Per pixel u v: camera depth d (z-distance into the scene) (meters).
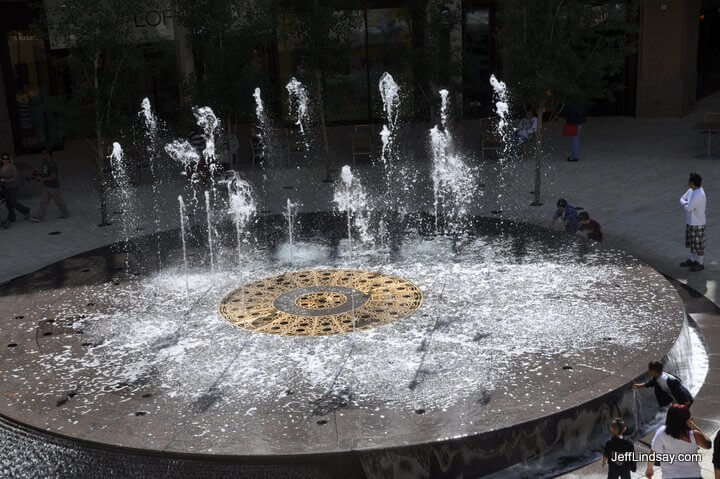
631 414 8.88
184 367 9.64
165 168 22.25
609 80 26.44
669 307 10.77
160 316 11.21
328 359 9.66
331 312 11.04
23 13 24.28
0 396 9.12
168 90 24.45
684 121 25.56
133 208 18.75
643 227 15.77
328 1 20.56
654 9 25.33
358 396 8.78
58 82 25.39
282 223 15.70
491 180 19.62
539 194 17.95
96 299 11.98
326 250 13.81
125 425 8.40
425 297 11.44
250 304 11.48
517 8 17.16
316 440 7.96
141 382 9.32
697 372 10.09
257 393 8.95
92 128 17.72
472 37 26.89
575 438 8.45
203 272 12.96
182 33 22.53
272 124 24.64
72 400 8.97
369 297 11.53
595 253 12.99
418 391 8.83
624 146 22.45
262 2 20.53
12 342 10.55
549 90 16.88
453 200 18.06
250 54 20.62
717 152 21.23
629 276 11.93
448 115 22.16
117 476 8.06
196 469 7.85
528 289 11.58
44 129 25.33
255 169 21.91
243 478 7.79
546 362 9.37
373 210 16.36
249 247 14.23
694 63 26.92
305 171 21.42
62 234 17.09
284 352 9.90
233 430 8.22
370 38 26.81
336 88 20.86
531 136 23.30
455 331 10.27
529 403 8.48
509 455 8.12
